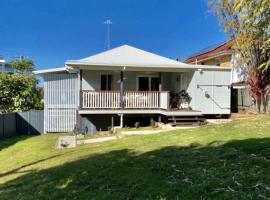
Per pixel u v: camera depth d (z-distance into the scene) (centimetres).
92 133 1653
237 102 1922
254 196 444
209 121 1579
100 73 1856
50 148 1261
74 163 834
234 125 1148
